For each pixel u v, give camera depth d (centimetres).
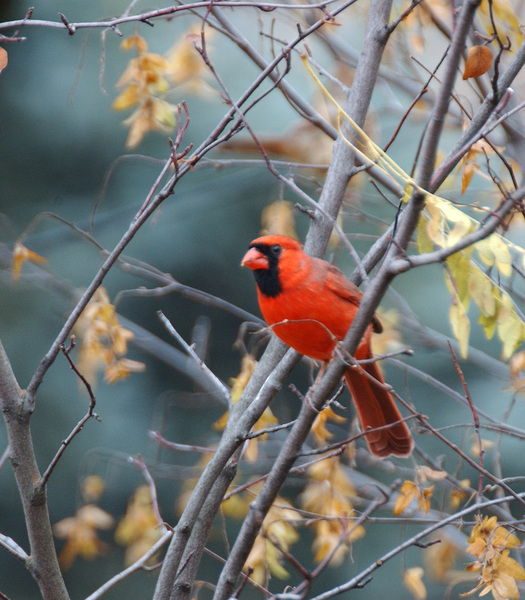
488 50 620
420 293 1295
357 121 727
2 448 1286
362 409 746
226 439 668
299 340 682
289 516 864
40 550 544
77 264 1295
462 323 512
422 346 1116
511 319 530
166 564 583
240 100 590
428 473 672
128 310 1348
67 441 534
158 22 1295
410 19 913
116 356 867
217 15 790
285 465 566
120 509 1302
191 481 1020
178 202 1320
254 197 1323
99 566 1322
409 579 827
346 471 1012
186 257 1341
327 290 677
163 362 1370
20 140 1318
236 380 825
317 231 734
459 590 1188
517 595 566
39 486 541
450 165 541
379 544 1274
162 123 925
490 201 1062
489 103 644
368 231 1262
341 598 1274
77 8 1302
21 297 1286
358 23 1166
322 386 552
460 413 1239
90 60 1309
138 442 1314
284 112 1266
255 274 700
